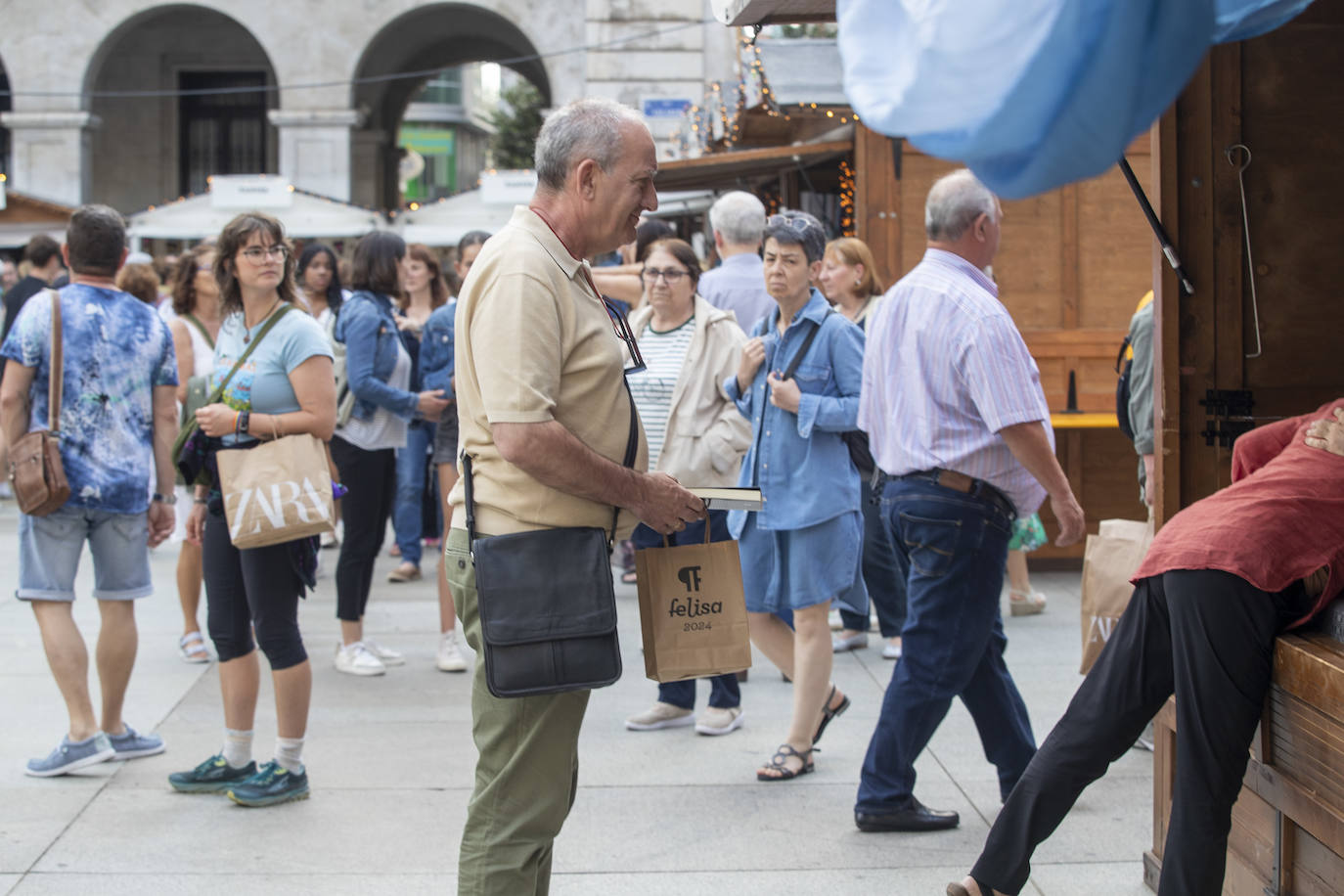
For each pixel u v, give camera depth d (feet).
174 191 84.02
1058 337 26.84
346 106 70.44
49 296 14.70
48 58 70.18
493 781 8.99
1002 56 5.39
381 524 19.97
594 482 8.61
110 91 83.61
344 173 70.49
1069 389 26.81
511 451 8.36
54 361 14.44
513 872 8.93
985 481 12.28
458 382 9.08
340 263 30.66
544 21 69.05
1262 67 11.54
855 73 6.01
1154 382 11.79
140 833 13.14
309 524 13.28
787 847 12.84
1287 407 11.70
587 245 9.04
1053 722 16.94
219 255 13.96
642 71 62.75
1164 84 5.55
